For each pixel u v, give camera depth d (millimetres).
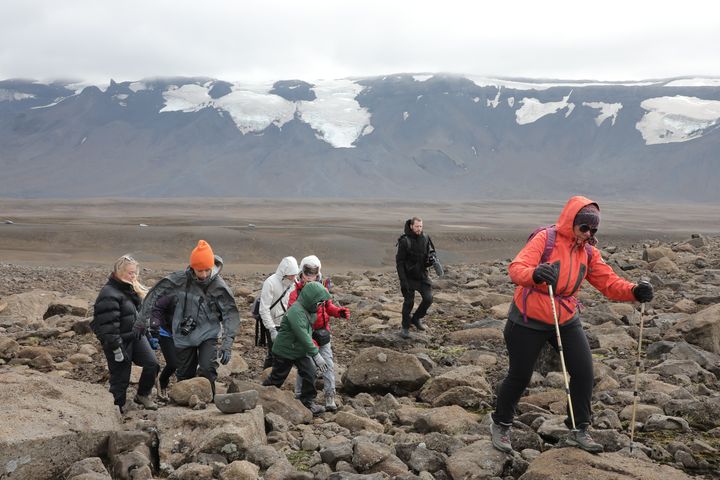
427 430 6480
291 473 5156
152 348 7344
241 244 102062
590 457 5035
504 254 105875
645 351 9781
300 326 7391
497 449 5531
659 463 5461
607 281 5383
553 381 7945
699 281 15969
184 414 6246
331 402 7629
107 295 6852
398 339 10992
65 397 6352
